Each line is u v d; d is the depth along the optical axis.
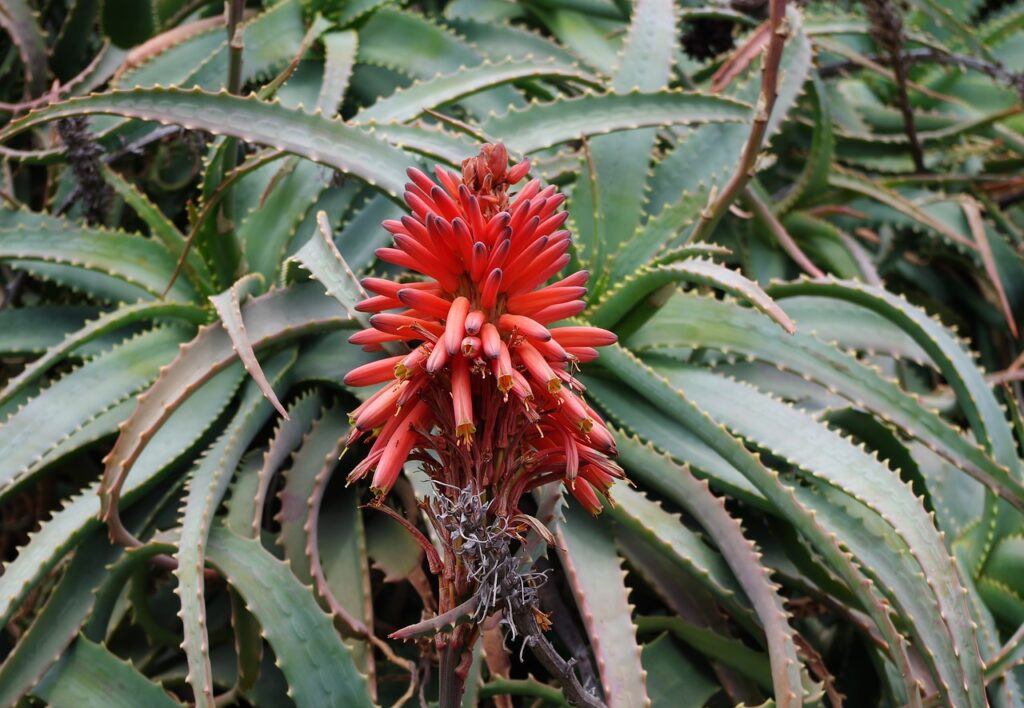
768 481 1.18
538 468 1.01
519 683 1.18
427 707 1.18
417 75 1.63
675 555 1.20
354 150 1.25
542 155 1.52
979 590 1.30
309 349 1.31
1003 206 1.86
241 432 1.23
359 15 1.61
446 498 0.99
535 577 1.02
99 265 1.33
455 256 0.99
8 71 1.79
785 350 1.29
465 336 0.98
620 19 1.84
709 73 1.82
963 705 1.12
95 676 1.18
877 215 1.73
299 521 1.23
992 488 1.23
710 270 1.16
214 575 1.24
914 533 1.16
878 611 1.13
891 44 1.71
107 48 1.71
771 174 1.87
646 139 1.40
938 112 2.08
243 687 1.21
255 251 1.35
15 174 1.70
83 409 1.27
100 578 1.22
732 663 1.21
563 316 1.00
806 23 1.85
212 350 1.21
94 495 1.23
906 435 1.32
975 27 2.28
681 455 1.25
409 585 1.33
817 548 1.17
